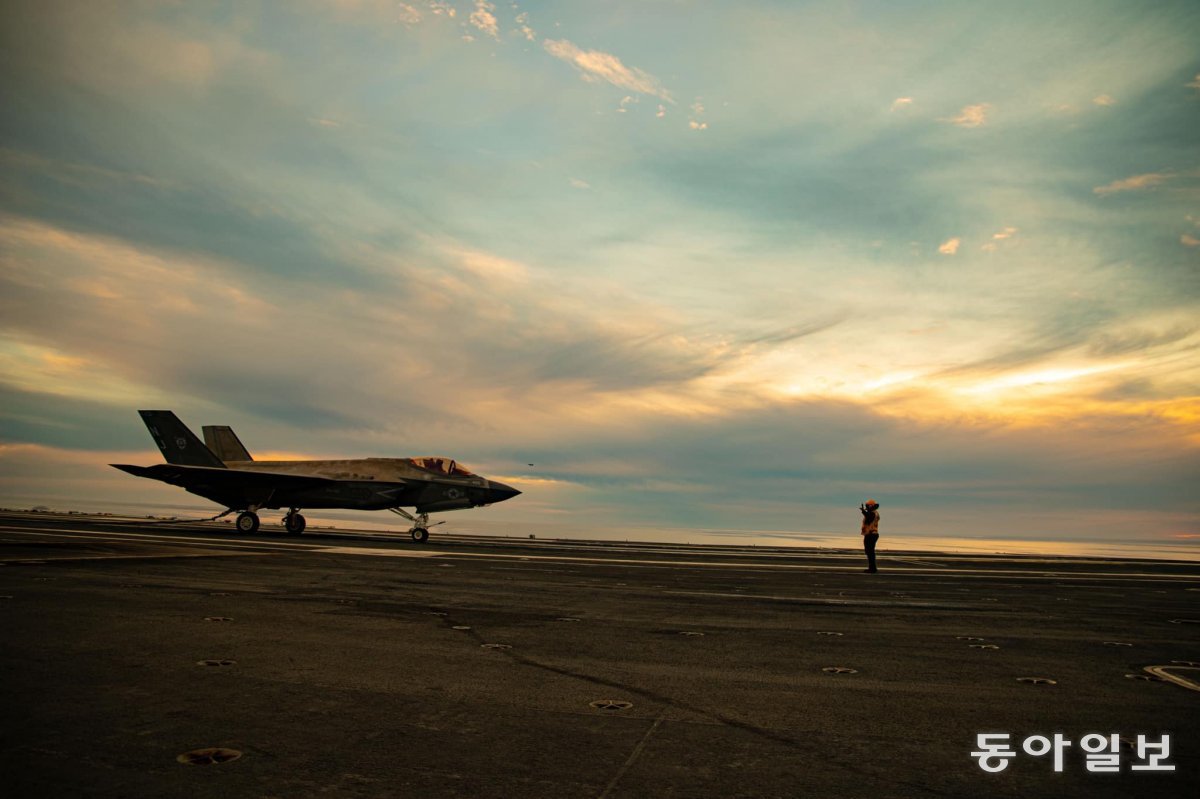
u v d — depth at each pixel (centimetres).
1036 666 693
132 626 781
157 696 512
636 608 1087
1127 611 1195
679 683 594
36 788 347
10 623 778
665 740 442
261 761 390
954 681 620
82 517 4612
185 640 716
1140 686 613
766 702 538
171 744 413
